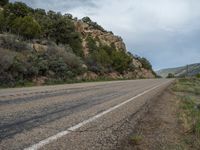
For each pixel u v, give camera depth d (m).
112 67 70.81
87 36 85.25
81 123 6.60
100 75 51.44
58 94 13.66
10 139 4.79
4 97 11.35
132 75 88.94
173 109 11.09
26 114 7.30
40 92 14.27
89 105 9.95
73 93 14.67
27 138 4.93
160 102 13.31
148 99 13.79
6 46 28.27
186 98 17.27
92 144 4.92
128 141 5.43
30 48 32.00
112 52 78.00
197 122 7.60
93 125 6.50
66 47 45.00
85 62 49.84
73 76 34.81
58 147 4.54
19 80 22.56
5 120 6.36
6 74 21.39
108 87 21.81
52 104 9.62
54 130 5.70
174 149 5.20
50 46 37.81
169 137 6.14
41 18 60.00
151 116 8.71
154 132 6.51
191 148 5.43
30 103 9.62
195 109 11.96
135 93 16.91
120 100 12.30
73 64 36.88
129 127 6.67
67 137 5.23
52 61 31.25
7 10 54.41
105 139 5.36
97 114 8.05
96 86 22.31
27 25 41.25
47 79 27.25
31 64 26.41
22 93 13.36
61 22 55.78
